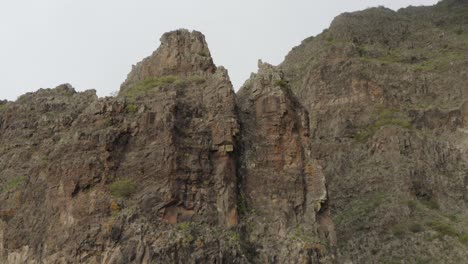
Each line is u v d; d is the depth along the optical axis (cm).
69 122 5197
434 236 8288
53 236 4209
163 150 4419
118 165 4381
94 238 4056
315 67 12738
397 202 9206
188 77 5256
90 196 4209
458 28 14138
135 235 4069
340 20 14675
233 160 4788
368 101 11625
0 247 4588
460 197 9512
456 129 10600
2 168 5197
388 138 10506
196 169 4512
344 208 9594
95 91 5762
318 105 11994
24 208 4575
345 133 11188
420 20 14988
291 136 5053
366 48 13275
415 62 12606
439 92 11512
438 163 10038
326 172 10456
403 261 8038
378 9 15475
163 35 5812
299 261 4497
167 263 4016
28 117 5588
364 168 10231
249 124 5100
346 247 8600
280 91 5156
